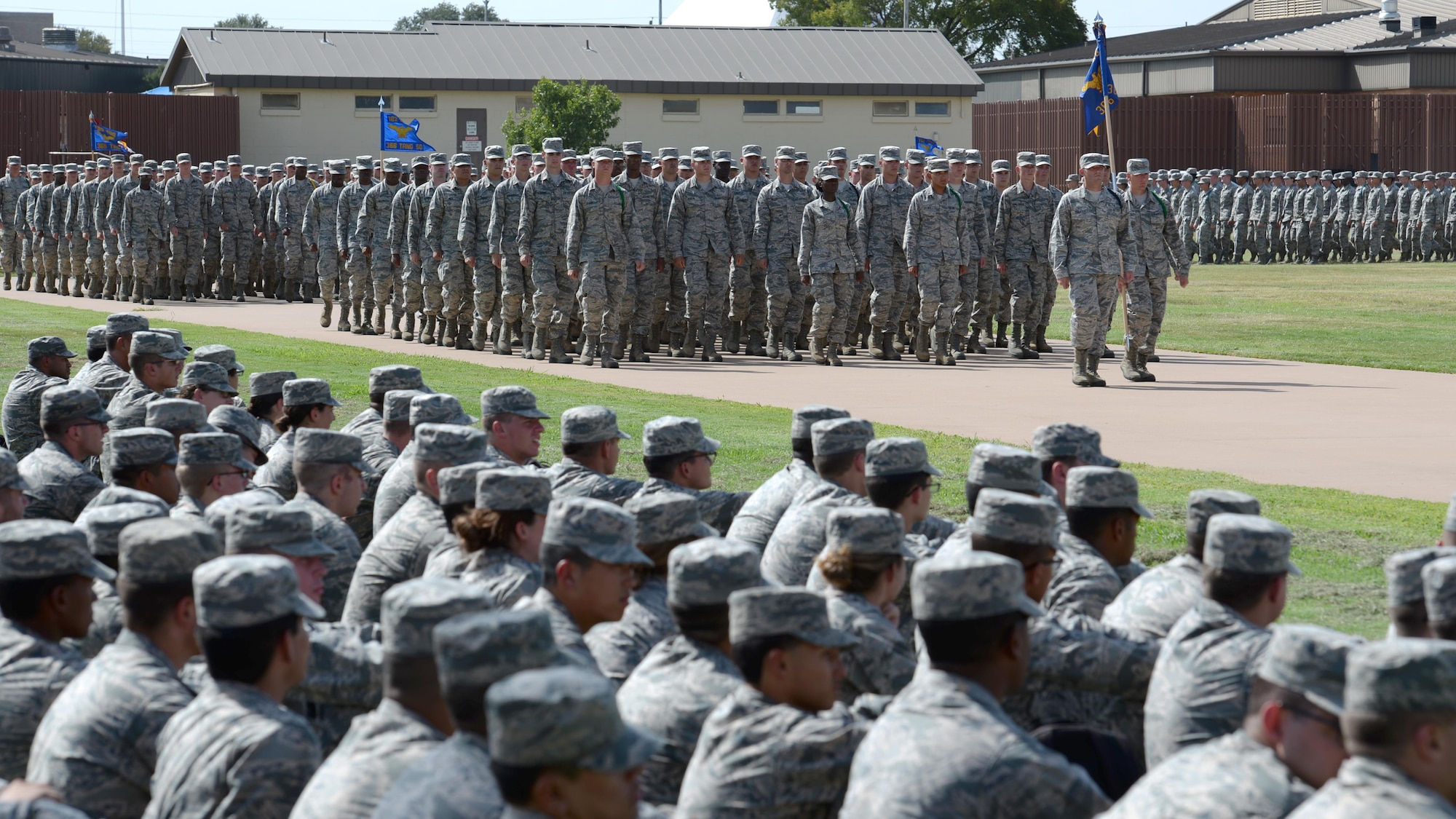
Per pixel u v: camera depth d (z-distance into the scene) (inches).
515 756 122.0
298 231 1187.3
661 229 783.7
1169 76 2508.6
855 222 768.3
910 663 206.5
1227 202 1775.3
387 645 157.6
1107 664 200.8
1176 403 626.2
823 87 2028.8
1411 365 765.9
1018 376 733.3
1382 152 2230.6
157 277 1238.9
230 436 281.4
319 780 152.4
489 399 329.1
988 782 148.2
